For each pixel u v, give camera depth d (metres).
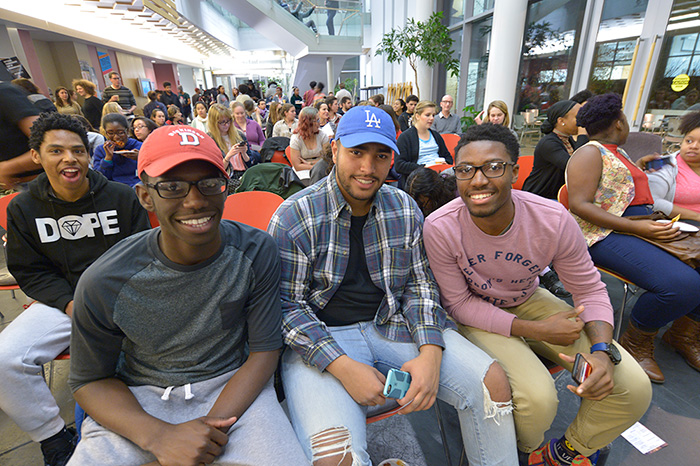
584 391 1.03
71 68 10.20
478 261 1.26
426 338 1.16
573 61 4.84
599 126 1.72
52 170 1.26
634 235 1.70
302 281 1.20
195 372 1.04
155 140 0.83
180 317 0.97
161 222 0.86
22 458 1.42
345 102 7.05
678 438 1.48
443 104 5.03
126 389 0.98
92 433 0.94
